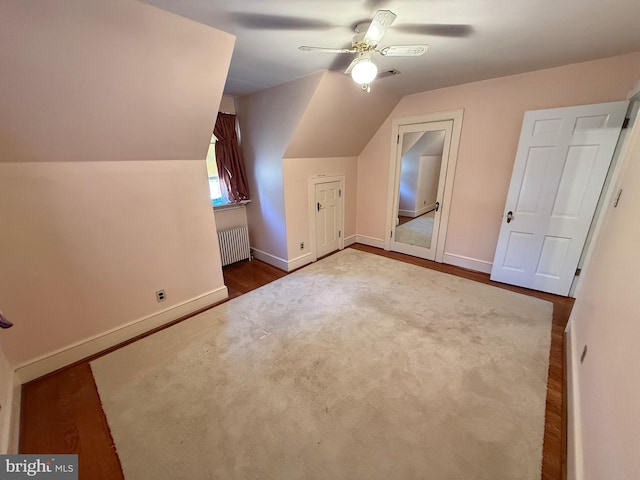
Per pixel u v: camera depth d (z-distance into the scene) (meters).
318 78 2.61
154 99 1.84
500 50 2.18
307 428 1.49
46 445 1.43
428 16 1.66
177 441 1.44
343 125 3.44
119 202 2.09
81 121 1.69
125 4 1.38
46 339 1.90
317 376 1.85
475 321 2.42
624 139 2.33
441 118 3.38
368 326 2.38
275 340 2.22
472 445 1.39
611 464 0.88
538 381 1.76
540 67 2.58
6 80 1.34
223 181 3.64
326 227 4.11
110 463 1.34
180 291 2.58
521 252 2.98
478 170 3.26
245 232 3.93
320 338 2.23
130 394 1.73
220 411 1.60
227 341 2.22
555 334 2.23
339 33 1.83
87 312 2.06
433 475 1.26
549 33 1.89
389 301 2.79
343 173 4.16
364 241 4.73
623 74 2.30
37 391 1.77
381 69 2.59
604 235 1.90
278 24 1.70
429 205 3.98
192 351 2.11
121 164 2.05
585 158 2.47
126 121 1.85
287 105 2.97
